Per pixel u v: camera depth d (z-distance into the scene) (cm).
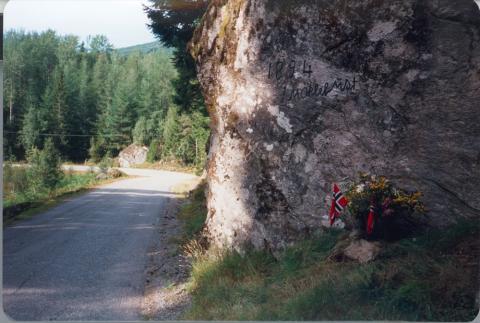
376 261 546
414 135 647
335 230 662
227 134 782
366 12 674
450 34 635
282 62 727
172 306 618
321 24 700
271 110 733
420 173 637
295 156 711
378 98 668
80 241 1028
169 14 1190
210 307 588
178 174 3100
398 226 602
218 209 789
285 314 509
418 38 648
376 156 664
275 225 714
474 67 625
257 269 677
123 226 1243
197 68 852
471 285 487
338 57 691
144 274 766
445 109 636
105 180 2683
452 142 630
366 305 495
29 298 641
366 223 602
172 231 1154
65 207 1645
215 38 814
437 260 530
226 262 698
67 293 664
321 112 698
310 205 694
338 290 514
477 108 623
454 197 619
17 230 1180
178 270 782
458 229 577
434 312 471
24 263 830
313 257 616
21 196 1775
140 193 2156
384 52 665
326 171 689
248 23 759
